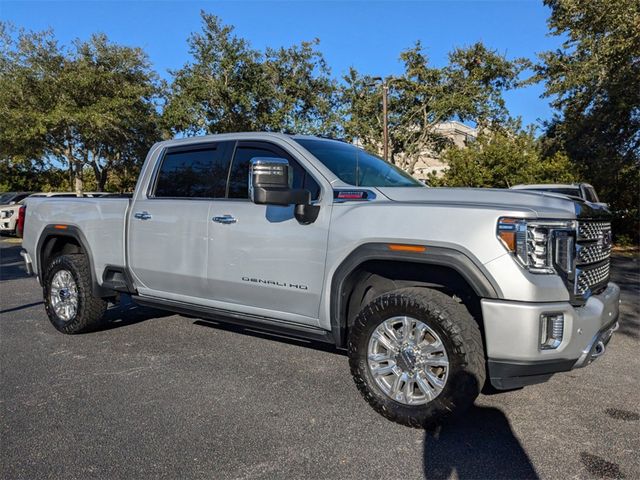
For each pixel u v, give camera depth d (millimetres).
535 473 2840
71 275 5535
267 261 4035
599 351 3410
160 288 4902
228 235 4270
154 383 4184
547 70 21359
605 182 18328
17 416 3557
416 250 3281
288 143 4188
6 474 2814
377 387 3488
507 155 21188
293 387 4102
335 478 2779
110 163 27719
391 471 2850
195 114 26469
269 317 4180
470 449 3104
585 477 2801
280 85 28406
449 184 22641
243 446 3129
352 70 29672
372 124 29984
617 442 3211
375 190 3719
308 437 3244
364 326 3510
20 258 13164
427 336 3342
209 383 4188
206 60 26406
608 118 17391
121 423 3443
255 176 3510
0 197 20516
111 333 5746
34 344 5301
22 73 21469
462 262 3129
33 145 22734
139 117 24359
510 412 3658
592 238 3490
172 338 5535
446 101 27938
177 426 3400
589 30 16922
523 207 3158
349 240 3576
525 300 2994
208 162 4633
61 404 3762
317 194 3914
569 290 3135
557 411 3686
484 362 3207
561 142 21016
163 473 2828
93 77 22312
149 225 4859
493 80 28906
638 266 12516
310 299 3838
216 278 4363
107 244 5234
